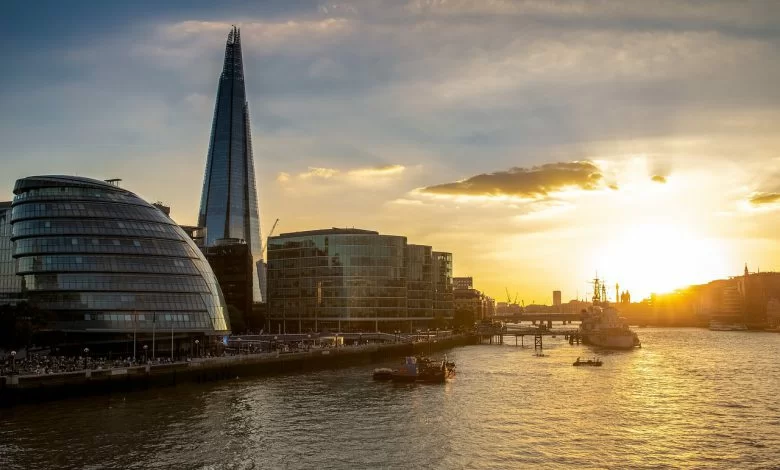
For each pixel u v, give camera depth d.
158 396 135.62
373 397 140.00
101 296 173.88
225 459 87.81
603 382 168.62
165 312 179.88
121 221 183.50
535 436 102.56
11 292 195.62
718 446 97.31
